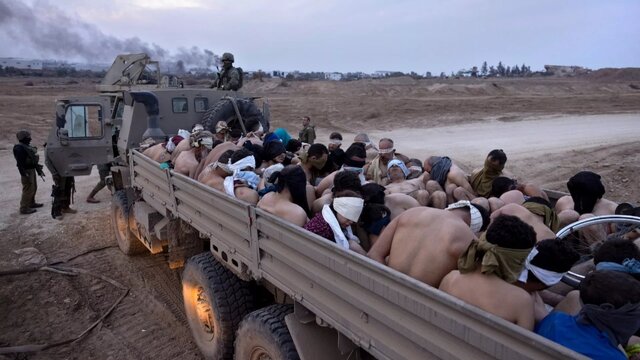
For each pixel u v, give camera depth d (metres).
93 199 10.72
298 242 3.02
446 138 19.50
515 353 1.83
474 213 3.22
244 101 7.91
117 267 7.08
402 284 2.29
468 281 2.34
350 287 2.65
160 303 5.96
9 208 10.44
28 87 41.56
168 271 6.92
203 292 4.61
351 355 3.01
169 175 5.07
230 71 9.24
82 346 5.11
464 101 30.84
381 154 5.10
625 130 19.88
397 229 2.97
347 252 2.60
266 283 3.93
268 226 3.32
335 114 25.98
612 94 37.44
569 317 2.21
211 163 4.98
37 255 7.49
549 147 16.59
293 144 6.36
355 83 46.03
